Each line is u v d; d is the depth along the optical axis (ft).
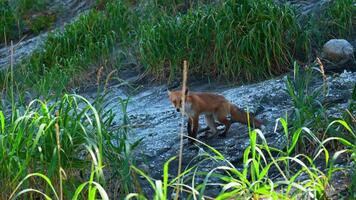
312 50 49.57
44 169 27.48
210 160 32.65
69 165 27.37
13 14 74.23
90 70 54.75
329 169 25.70
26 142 26.86
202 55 49.32
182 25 50.88
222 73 48.37
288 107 38.45
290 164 30.25
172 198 27.58
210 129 36.29
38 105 39.32
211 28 49.62
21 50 66.44
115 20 60.39
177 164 33.19
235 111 35.63
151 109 44.50
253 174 24.43
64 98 28.55
